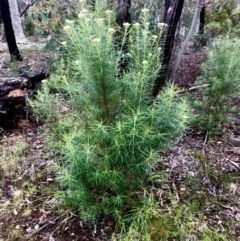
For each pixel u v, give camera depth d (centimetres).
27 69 368
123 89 158
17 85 287
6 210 195
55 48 357
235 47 253
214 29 475
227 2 504
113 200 166
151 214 175
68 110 197
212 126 254
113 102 157
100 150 158
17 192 208
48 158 238
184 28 441
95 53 137
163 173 214
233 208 188
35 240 173
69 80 169
